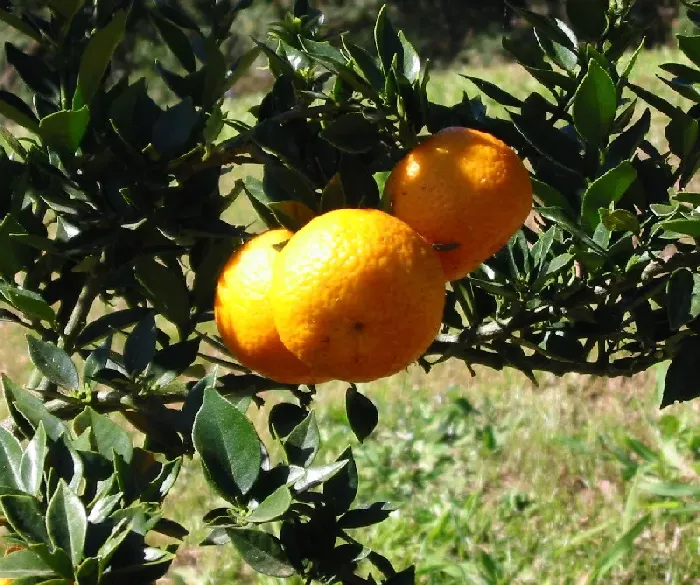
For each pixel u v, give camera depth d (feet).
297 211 2.22
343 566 2.20
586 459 6.31
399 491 6.42
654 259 2.36
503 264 2.55
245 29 16.19
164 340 2.64
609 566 4.81
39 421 2.13
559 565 5.41
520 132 2.43
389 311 1.99
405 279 1.99
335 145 2.25
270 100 2.40
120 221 2.25
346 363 2.02
